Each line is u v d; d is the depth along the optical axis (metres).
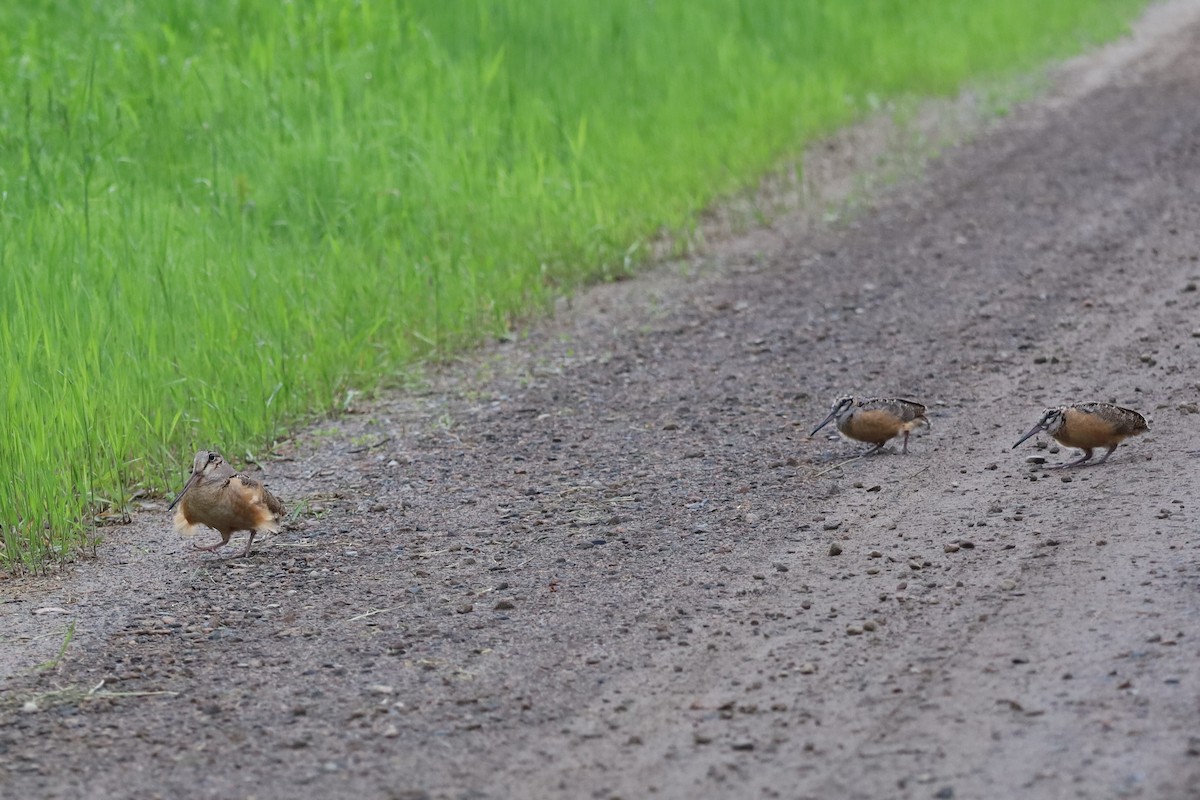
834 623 9.85
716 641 9.70
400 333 17.66
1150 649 8.95
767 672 9.16
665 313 19.30
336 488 13.66
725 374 16.66
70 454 12.90
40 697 9.37
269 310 16.81
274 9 25.72
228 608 10.84
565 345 18.12
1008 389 15.28
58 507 12.38
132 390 14.31
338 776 8.14
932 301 19.00
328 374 16.31
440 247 20.41
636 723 8.60
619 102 27.27
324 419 15.68
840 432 13.85
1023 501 11.99
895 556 10.99
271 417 15.20
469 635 10.05
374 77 24.62
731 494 12.79
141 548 12.30
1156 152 26.80
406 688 9.26
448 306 18.62
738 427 14.79
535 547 11.79
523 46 28.39
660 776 7.95
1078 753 7.82
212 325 15.81
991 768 7.74
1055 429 12.75
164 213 18.50
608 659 9.54
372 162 21.81
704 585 10.71
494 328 18.62
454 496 13.24
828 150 28.34
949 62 34.72
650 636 9.86
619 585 10.84
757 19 33.97
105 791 8.06
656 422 15.12
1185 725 7.99
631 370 17.05
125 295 15.82
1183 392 14.59
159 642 10.23
